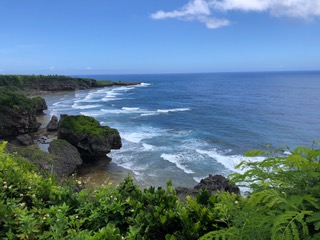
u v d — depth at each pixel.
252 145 33.47
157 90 129.12
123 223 3.80
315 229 1.79
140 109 66.56
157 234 3.49
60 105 72.06
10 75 101.31
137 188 4.32
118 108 67.94
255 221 2.07
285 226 1.86
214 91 123.38
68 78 119.81
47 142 32.38
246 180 2.47
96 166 25.02
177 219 3.49
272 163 2.37
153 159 27.23
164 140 35.22
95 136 25.50
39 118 50.72
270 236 1.97
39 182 4.65
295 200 1.93
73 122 26.55
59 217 3.61
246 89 131.88
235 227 2.25
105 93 110.94
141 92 118.00
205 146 32.75
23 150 19.31
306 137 37.53
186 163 26.34
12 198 4.30
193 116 55.81
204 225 3.36
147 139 35.53
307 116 54.94
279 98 90.31
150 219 3.44
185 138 36.59
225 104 76.50
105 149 25.73
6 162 5.07
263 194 2.07
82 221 3.62
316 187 2.04
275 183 2.29
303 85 152.12
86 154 25.70
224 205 2.93
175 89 135.88
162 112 61.38
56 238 3.30
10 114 33.78
